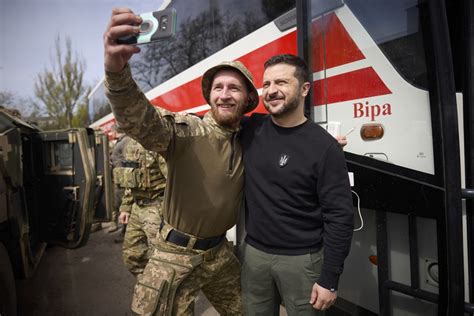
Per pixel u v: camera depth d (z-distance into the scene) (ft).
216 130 4.85
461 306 4.66
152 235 8.52
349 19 5.98
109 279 11.60
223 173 4.81
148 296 4.75
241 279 5.36
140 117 3.89
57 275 11.98
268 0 8.16
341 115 6.15
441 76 4.61
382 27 5.63
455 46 5.19
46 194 9.67
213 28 9.95
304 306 4.71
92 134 9.73
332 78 6.20
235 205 5.09
